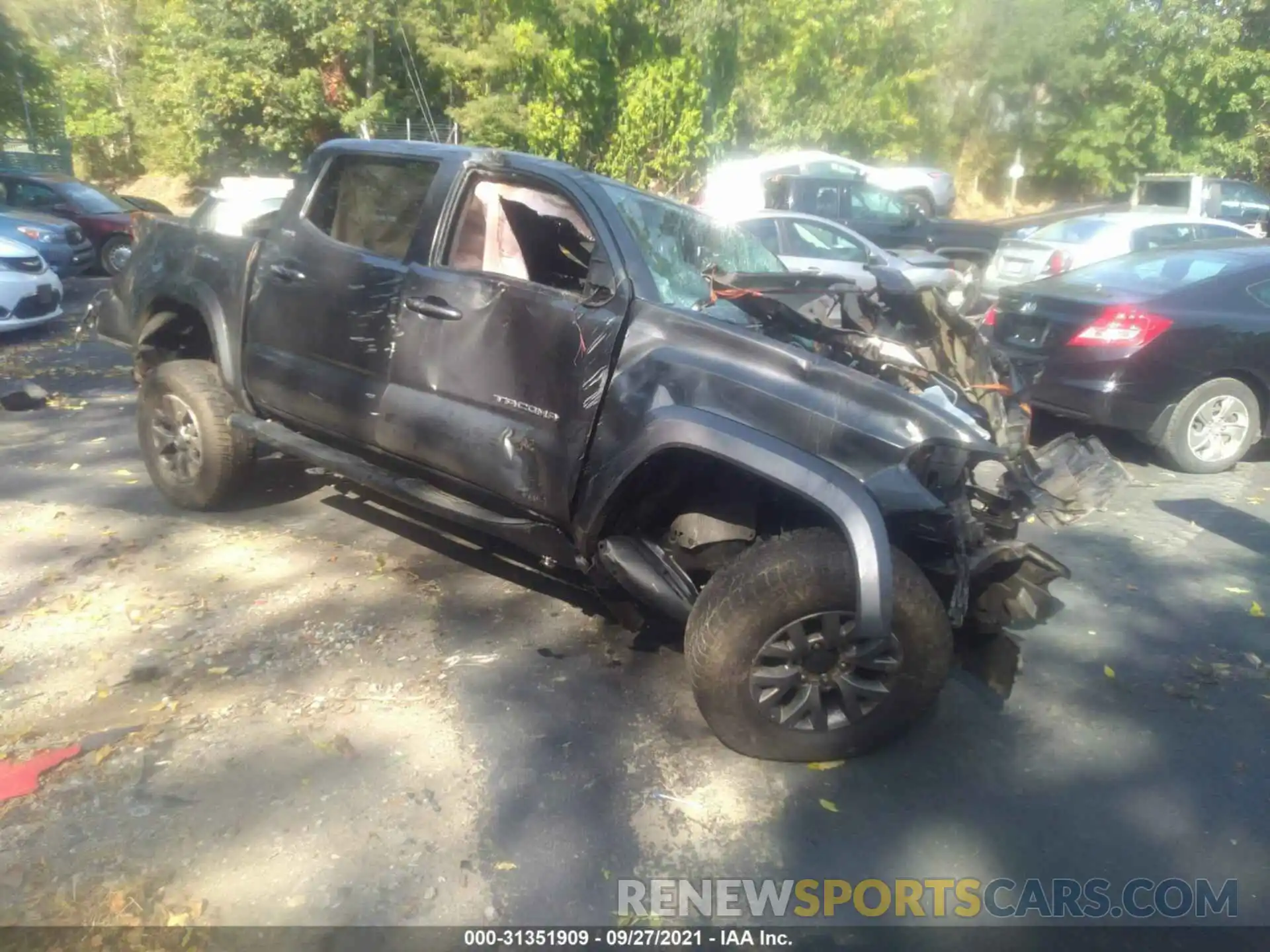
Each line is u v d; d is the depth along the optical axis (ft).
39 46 92.02
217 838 9.85
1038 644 14.46
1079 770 11.51
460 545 17.11
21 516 17.85
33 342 34.88
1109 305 21.88
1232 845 10.30
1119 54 93.71
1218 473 22.80
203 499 17.65
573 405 12.35
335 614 14.49
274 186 34.68
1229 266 22.84
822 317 13.79
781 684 11.00
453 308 13.51
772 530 12.38
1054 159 101.04
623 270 12.52
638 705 12.51
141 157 123.65
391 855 9.75
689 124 56.80
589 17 53.83
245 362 16.39
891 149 88.12
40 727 11.62
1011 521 12.64
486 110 60.39
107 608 14.47
